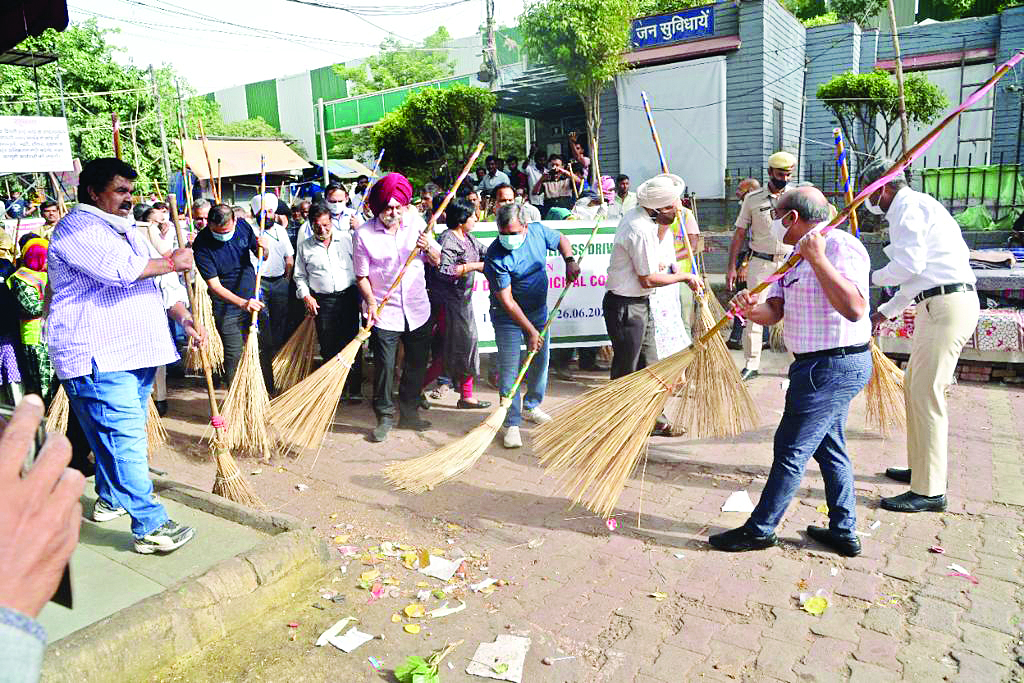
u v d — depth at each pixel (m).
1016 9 13.38
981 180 10.16
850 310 3.30
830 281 3.28
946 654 2.97
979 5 18.39
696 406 4.34
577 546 3.96
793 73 14.21
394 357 5.73
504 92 14.18
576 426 3.96
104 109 18.67
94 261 3.30
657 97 13.59
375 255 5.55
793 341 3.60
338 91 36.28
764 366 7.50
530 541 4.03
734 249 7.00
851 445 5.26
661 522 4.20
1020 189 10.06
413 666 2.89
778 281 3.81
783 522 4.13
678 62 13.38
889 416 5.03
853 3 17.92
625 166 14.18
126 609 2.99
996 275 6.88
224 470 4.35
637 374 3.91
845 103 12.65
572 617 3.32
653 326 5.84
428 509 4.48
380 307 5.05
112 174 3.39
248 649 3.12
